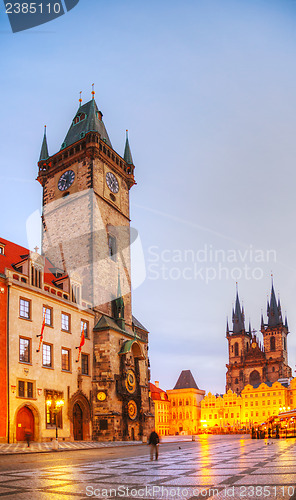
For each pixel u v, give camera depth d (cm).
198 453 3772
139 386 7006
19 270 5616
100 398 6353
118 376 6625
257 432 7250
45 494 1458
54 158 7719
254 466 2294
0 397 4781
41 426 5259
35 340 5412
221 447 4744
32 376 5262
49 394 5488
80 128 7806
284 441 5512
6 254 5912
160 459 3095
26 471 2277
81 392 6106
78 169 7381
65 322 6050
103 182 7406
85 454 3828
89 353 6462
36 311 5512
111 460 3058
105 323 6644
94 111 7800
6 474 2127
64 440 5594
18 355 5131
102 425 6250
